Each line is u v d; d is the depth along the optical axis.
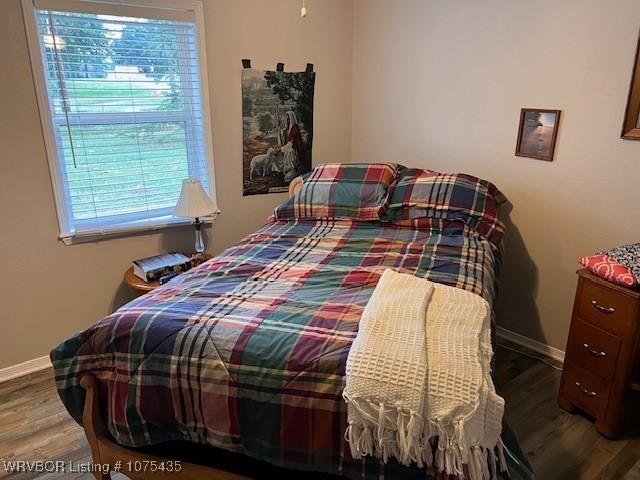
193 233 3.01
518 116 2.56
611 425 1.97
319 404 1.26
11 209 2.38
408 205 2.49
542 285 2.63
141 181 2.78
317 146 3.42
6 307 2.47
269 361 1.32
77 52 2.42
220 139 2.97
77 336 1.54
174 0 2.59
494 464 1.16
